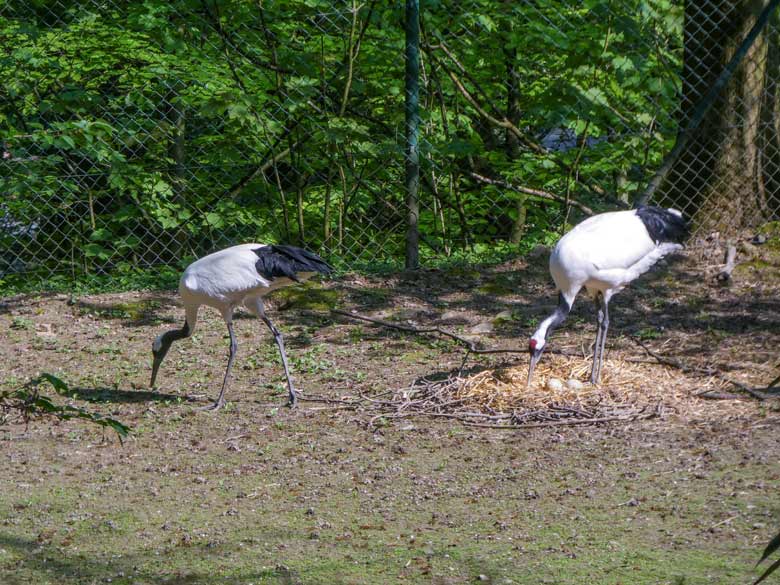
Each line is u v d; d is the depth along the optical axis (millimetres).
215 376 11555
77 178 15961
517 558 6625
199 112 14750
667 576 6238
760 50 14875
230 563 6684
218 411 10352
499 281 14383
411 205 14758
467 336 12500
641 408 9875
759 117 15008
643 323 12648
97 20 15750
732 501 7508
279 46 15156
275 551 6875
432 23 15156
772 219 15266
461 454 8930
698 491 7770
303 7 15328
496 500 7785
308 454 9039
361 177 15797
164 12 14844
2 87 14734
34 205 15469
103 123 14117
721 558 6508
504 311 13305
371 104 15961
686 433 9188
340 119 14469
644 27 14852
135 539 7133
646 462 8500
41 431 9719
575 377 10727
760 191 15133
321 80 14945
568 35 15031
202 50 15359
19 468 8703
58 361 11969
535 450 8938
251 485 8281
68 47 14805
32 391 4023
